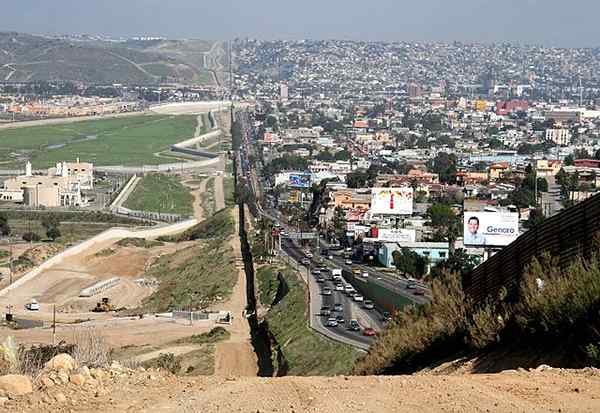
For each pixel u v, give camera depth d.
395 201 189.38
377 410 17.59
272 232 177.88
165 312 133.50
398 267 145.12
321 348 90.75
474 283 42.16
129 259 185.25
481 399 18.36
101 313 138.38
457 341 34.53
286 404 18.08
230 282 149.38
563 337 26.30
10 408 17.72
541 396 18.73
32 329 117.88
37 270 174.50
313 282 135.00
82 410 17.83
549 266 31.34
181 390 19.45
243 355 102.62
